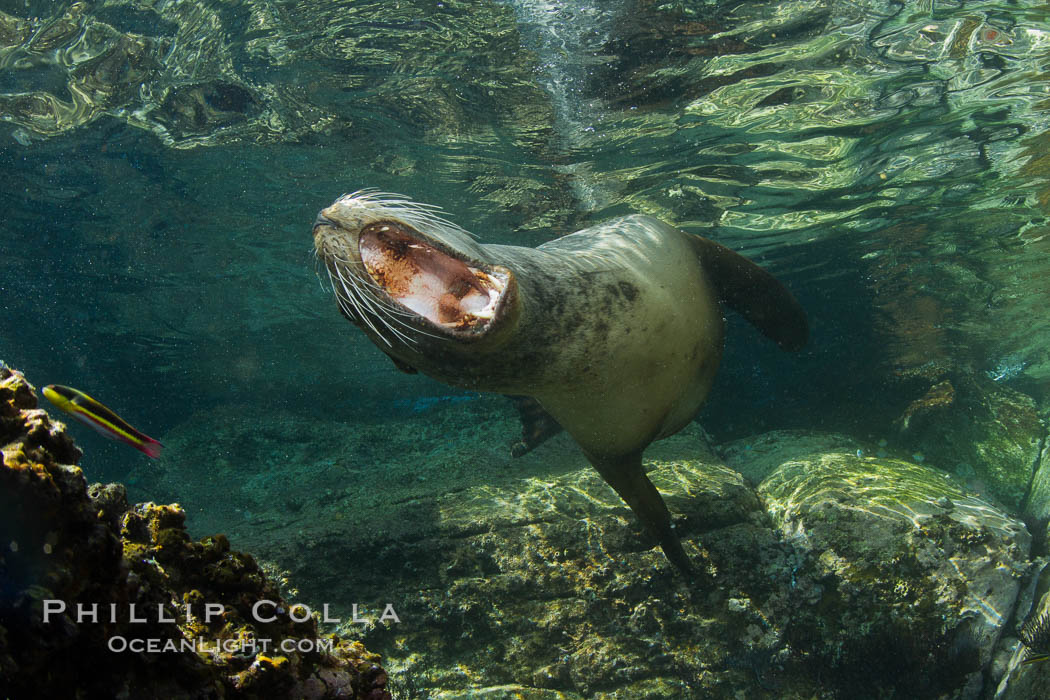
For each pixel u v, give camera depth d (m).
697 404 6.37
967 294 16.11
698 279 6.10
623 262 5.41
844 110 9.64
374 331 3.91
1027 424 11.37
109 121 10.37
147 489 12.80
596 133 10.22
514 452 9.10
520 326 4.22
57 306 18.59
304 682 2.08
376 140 10.79
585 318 4.77
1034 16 7.61
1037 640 6.22
